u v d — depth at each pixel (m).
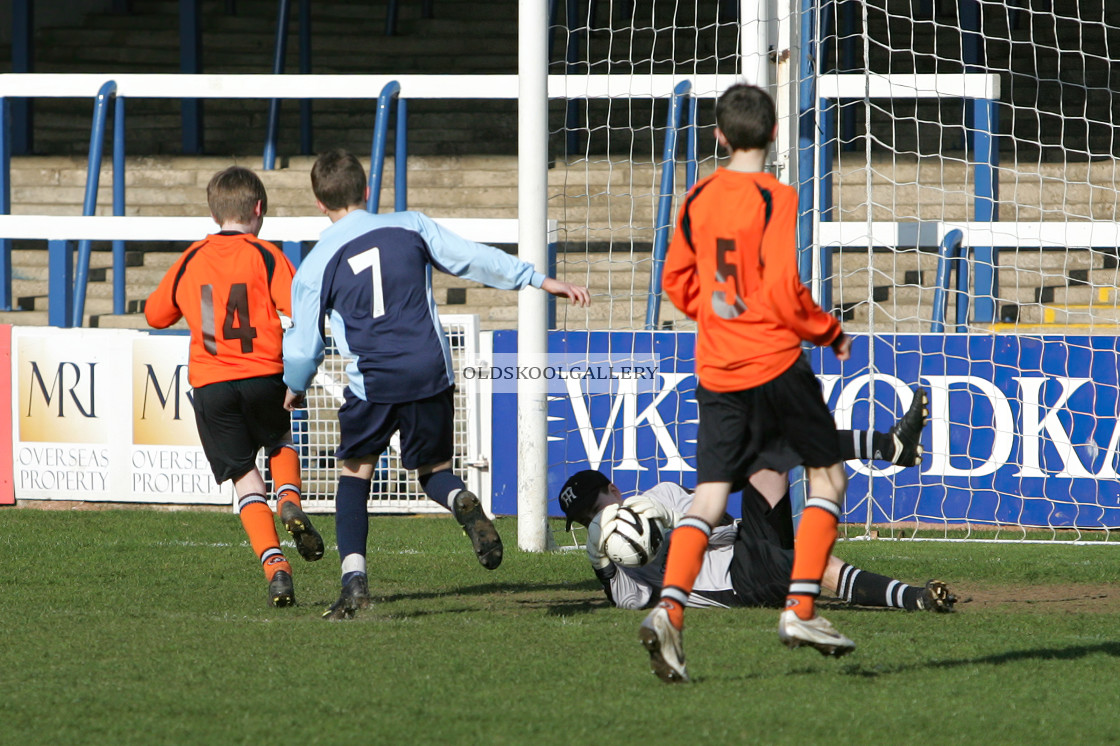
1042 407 24.56
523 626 14.73
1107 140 45.97
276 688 11.55
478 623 14.96
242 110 49.72
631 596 16.16
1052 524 24.55
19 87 33.44
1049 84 47.47
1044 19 49.78
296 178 42.72
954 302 35.53
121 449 27.42
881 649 13.33
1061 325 31.03
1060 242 27.59
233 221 16.86
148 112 49.91
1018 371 24.66
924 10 50.00
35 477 27.84
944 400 24.94
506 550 22.41
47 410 27.75
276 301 16.50
